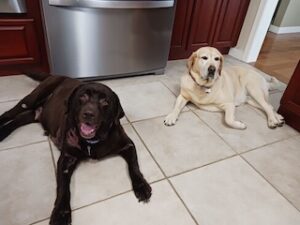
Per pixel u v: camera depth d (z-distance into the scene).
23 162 1.17
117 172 1.17
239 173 1.26
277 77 2.44
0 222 0.91
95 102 1.01
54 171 1.14
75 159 1.09
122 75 2.02
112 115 1.08
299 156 1.43
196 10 2.28
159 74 2.19
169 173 1.20
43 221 0.93
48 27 1.57
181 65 2.43
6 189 1.03
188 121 1.61
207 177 1.21
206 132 1.53
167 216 1.00
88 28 1.65
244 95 1.85
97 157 1.14
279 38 3.83
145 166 1.23
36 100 1.37
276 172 1.29
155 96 1.85
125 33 1.78
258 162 1.34
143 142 1.38
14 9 1.58
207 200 1.09
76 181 1.10
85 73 1.85
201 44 2.57
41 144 1.28
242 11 2.57
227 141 1.47
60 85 1.38
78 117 1.02
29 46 1.76
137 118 1.58
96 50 1.77
